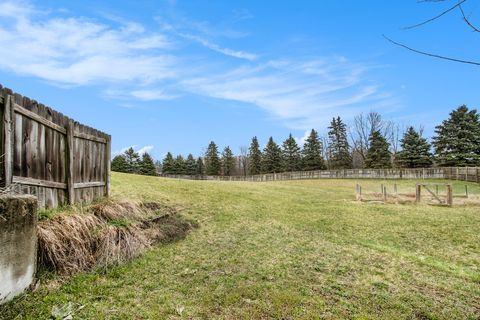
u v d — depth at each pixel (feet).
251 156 230.27
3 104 12.34
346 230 27.25
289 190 65.46
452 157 128.98
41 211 14.32
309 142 189.37
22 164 13.79
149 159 203.10
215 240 21.16
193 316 10.95
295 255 18.70
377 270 16.60
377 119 174.50
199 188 45.27
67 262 13.51
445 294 13.76
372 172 122.72
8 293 10.36
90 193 20.62
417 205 45.42
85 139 19.99
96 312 10.73
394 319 11.27
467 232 26.96
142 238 17.90
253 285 13.79
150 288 12.96
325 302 12.43
